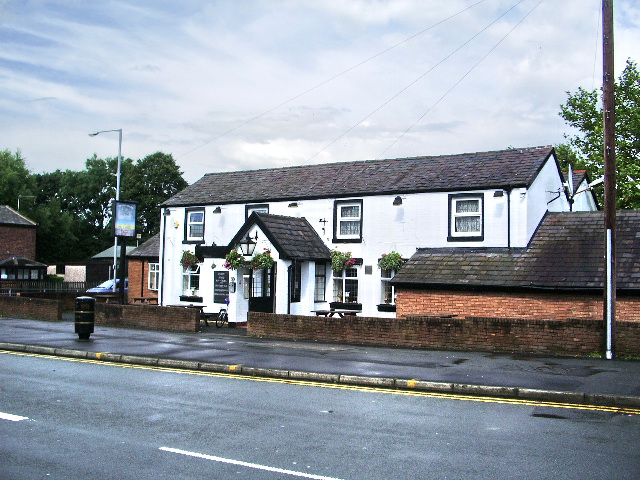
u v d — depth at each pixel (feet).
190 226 93.66
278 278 74.54
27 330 65.72
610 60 48.14
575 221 69.87
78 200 275.18
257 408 32.35
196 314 68.03
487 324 53.06
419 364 45.29
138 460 23.09
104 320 74.84
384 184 79.25
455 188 72.13
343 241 80.18
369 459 23.49
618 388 36.32
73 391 36.04
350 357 48.83
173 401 33.76
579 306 59.21
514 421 30.07
